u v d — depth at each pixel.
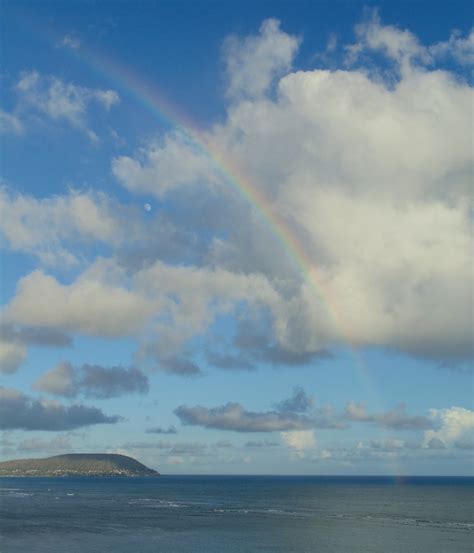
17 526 128.25
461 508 193.38
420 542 109.19
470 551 99.56
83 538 109.69
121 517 150.50
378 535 118.31
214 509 179.38
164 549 97.75
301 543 106.25
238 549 98.62
